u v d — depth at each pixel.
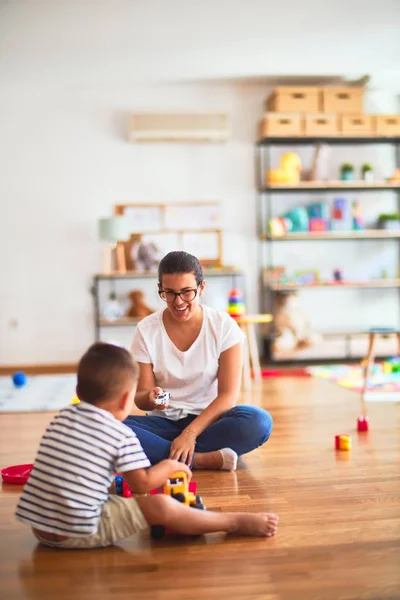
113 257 5.54
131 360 1.52
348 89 5.40
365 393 3.83
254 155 5.65
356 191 5.77
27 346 5.53
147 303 5.60
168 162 5.59
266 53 4.76
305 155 5.72
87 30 4.23
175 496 1.62
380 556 1.47
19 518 1.49
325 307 5.79
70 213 5.52
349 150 5.77
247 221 5.67
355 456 2.41
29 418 3.35
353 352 5.54
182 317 2.04
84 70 5.11
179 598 1.28
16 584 1.35
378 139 5.55
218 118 5.45
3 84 5.40
